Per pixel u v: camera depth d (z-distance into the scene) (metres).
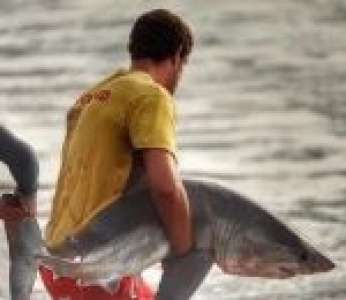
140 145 12.72
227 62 46.69
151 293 13.40
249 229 12.98
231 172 28.38
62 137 32.03
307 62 46.56
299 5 62.88
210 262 13.05
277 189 26.66
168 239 12.75
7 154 13.49
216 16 59.59
